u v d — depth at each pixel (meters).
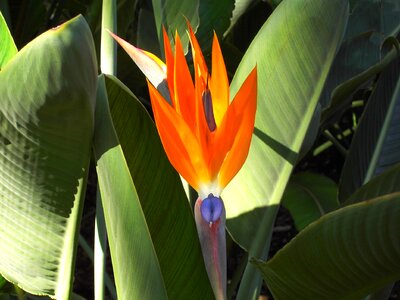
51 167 0.84
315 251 0.84
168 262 0.91
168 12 1.12
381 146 1.24
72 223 0.88
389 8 1.37
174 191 0.91
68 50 0.76
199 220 0.83
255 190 1.03
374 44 1.34
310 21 1.00
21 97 0.78
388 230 0.81
